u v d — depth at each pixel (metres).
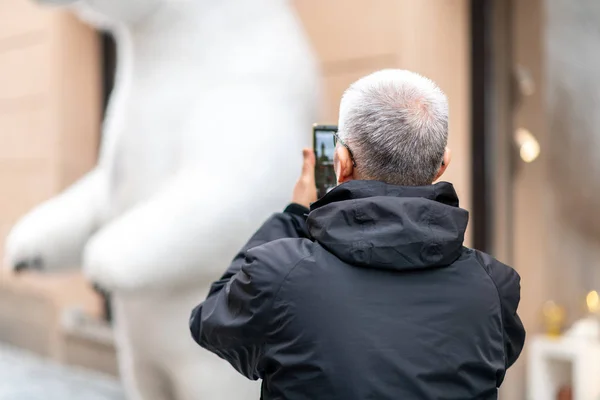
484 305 2.04
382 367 1.91
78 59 7.73
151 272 3.90
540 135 5.00
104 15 4.55
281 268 2.00
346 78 5.12
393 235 1.95
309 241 2.08
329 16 5.21
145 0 4.39
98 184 4.98
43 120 7.70
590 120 4.80
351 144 2.12
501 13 5.11
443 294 2.01
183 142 4.29
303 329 1.95
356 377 1.90
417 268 1.99
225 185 4.06
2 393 6.70
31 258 4.96
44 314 7.99
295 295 1.97
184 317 4.22
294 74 4.46
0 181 8.30
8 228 8.20
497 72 5.11
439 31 4.91
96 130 7.85
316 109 4.60
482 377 2.00
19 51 8.07
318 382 1.92
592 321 4.75
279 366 1.97
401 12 4.83
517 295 2.18
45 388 6.89
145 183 4.41
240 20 4.50
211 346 2.19
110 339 7.21
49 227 4.93
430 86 2.14
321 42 5.25
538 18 5.01
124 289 3.88
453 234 1.99
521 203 5.07
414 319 1.97
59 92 7.59
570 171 4.89
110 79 7.82
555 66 4.93
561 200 4.91
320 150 2.56
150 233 3.92
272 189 4.15
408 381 1.91
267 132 4.21
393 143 2.06
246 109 4.24
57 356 7.82
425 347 1.94
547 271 4.98
